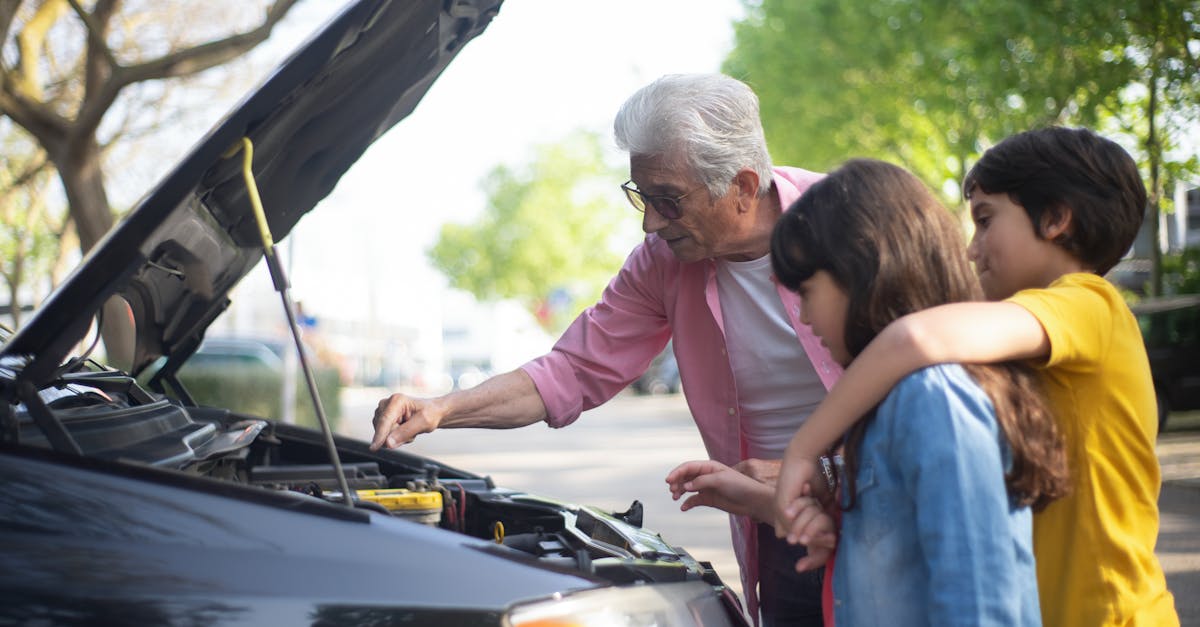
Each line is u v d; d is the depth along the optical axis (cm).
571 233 6391
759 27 2516
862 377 166
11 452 177
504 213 6462
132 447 212
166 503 171
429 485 266
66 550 166
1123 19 1264
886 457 165
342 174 281
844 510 171
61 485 172
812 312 180
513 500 280
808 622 274
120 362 305
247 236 271
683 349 285
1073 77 1436
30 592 162
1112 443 179
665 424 2242
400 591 165
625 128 252
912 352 162
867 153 2566
